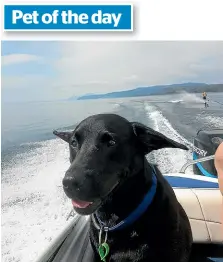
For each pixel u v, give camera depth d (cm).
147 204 43
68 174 40
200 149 113
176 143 43
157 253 43
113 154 42
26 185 172
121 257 44
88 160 41
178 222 45
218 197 57
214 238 57
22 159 212
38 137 259
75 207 41
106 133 43
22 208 152
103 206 43
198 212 57
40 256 43
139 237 43
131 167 43
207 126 235
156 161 171
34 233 129
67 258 45
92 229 46
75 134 45
